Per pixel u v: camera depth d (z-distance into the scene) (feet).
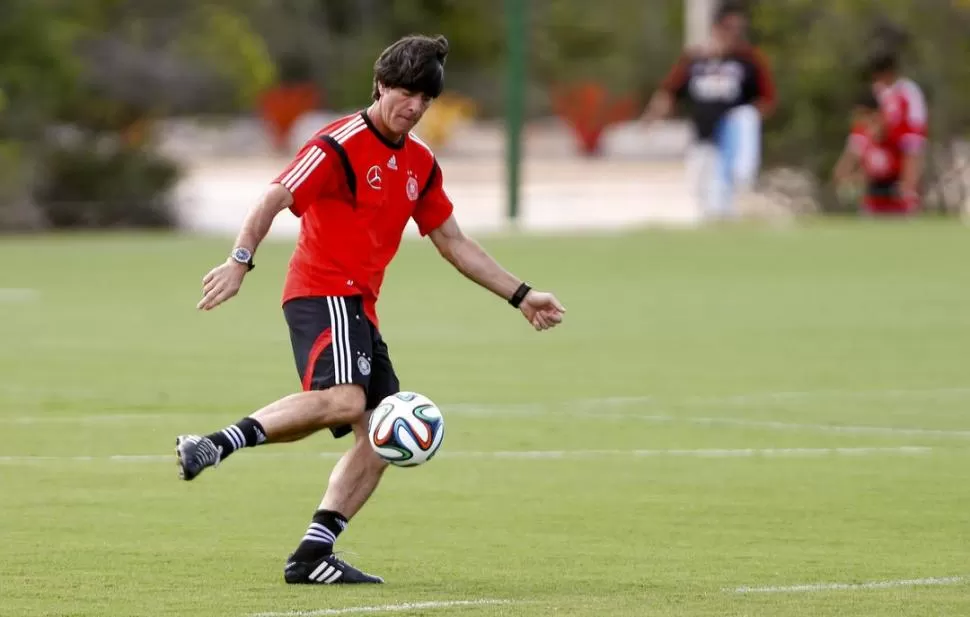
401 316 221.46
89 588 82.89
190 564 88.58
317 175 83.30
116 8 563.07
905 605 79.56
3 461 119.96
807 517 102.01
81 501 106.01
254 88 590.55
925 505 105.60
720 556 91.20
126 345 190.08
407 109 83.92
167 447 126.00
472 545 94.22
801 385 160.15
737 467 119.03
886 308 229.45
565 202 481.05
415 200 87.10
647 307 231.91
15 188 421.18
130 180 436.35
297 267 85.30
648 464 120.37
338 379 82.38
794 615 77.61
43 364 173.58
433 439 82.38
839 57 429.79
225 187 543.39
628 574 86.79
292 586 83.66
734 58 348.79
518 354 183.73
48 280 270.87
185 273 281.33
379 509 104.47
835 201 434.30
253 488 111.04
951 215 409.69
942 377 165.37
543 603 80.07
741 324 212.23
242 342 193.16
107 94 519.60
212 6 615.57
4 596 81.10
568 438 131.13
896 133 362.74
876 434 132.98
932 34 420.77
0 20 453.17
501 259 301.02
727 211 356.59
